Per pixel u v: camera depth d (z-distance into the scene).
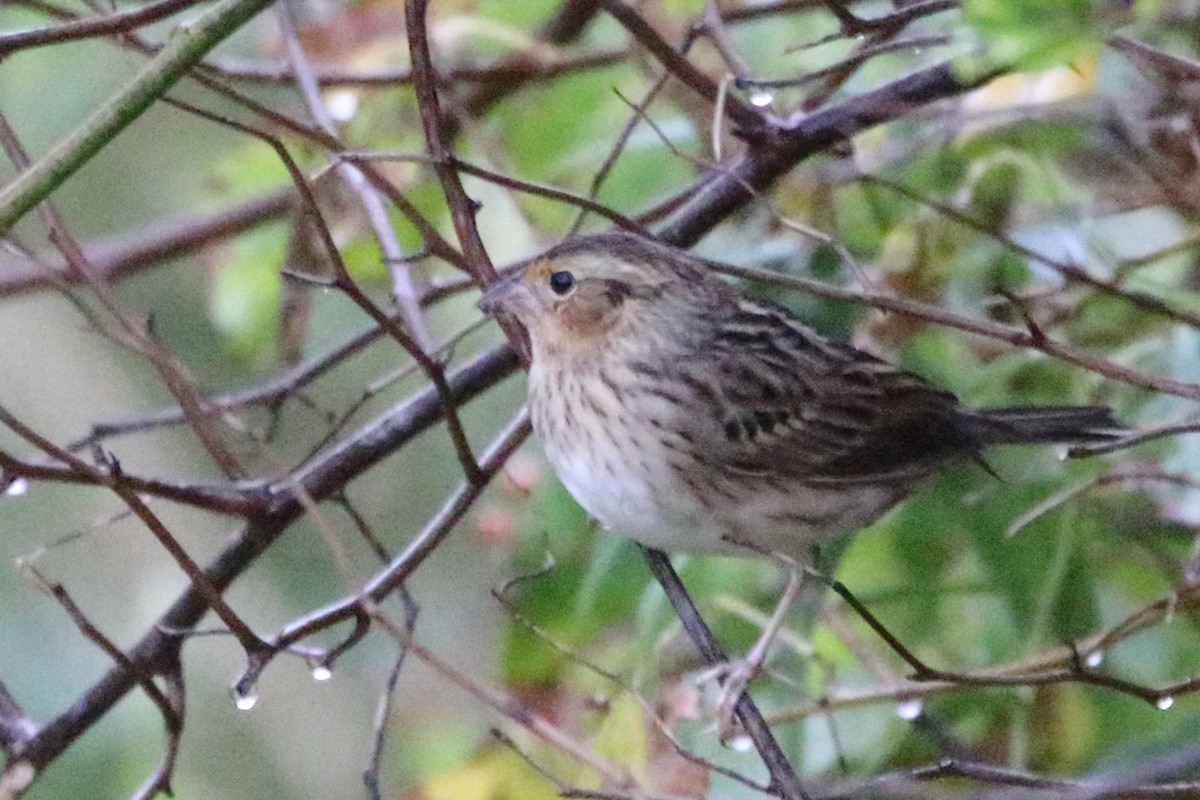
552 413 9.30
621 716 9.00
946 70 9.39
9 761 8.76
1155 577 10.38
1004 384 10.31
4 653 13.11
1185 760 8.52
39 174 7.59
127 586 13.58
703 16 10.08
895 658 10.53
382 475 14.20
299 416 14.81
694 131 10.84
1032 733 10.19
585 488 9.27
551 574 10.17
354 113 11.45
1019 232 9.97
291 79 11.03
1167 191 9.34
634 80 11.38
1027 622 9.86
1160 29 9.23
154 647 9.00
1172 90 9.24
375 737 8.14
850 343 10.19
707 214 9.70
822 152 9.96
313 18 12.17
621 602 10.11
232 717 13.82
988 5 6.79
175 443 13.89
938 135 10.03
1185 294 9.58
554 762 9.95
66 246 8.45
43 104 12.61
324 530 7.28
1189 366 9.46
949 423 9.49
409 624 8.37
